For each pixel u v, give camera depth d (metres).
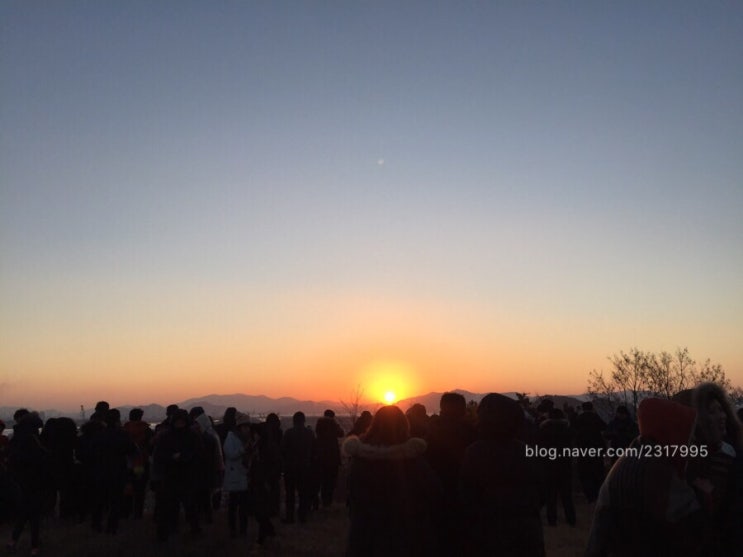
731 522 4.38
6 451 14.59
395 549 6.34
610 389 38.22
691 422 4.49
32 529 12.23
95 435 14.25
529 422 14.03
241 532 13.72
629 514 4.38
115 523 14.09
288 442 15.81
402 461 6.47
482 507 6.16
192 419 13.78
